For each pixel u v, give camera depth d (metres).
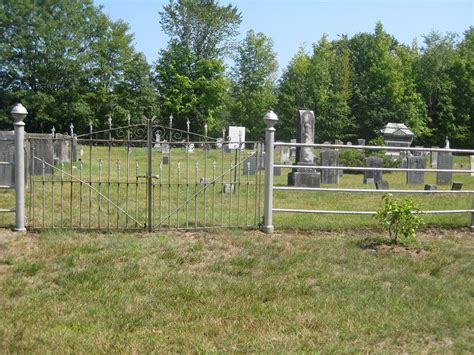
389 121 58.06
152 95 57.97
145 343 4.32
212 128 58.47
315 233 8.54
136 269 6.30
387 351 4.30
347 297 5.57
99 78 57.50
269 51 64.38
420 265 6.77
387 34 64.75
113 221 9.14
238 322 4.83
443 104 59.53
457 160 40.25
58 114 53.84
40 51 53.31
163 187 14.01
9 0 52.22
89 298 5.36
